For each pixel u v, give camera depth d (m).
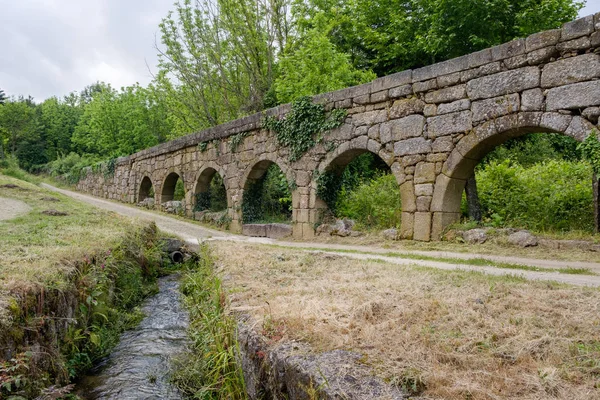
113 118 33.69
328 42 15.73
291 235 12.59
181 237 12.10
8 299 3.50
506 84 7.78
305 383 2.45
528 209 9.07
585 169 9.95
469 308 3.41
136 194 23.70
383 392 2.18
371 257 7.45
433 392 2.15
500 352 2.55
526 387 2.16
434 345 2.68
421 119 9.14
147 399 3.96
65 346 4.30
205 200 18.23
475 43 14.98
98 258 6.18
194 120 22.97
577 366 2.34
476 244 8.12
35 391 3.36
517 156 14.16
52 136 47.62
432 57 16.95
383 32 19.27
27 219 8.73
